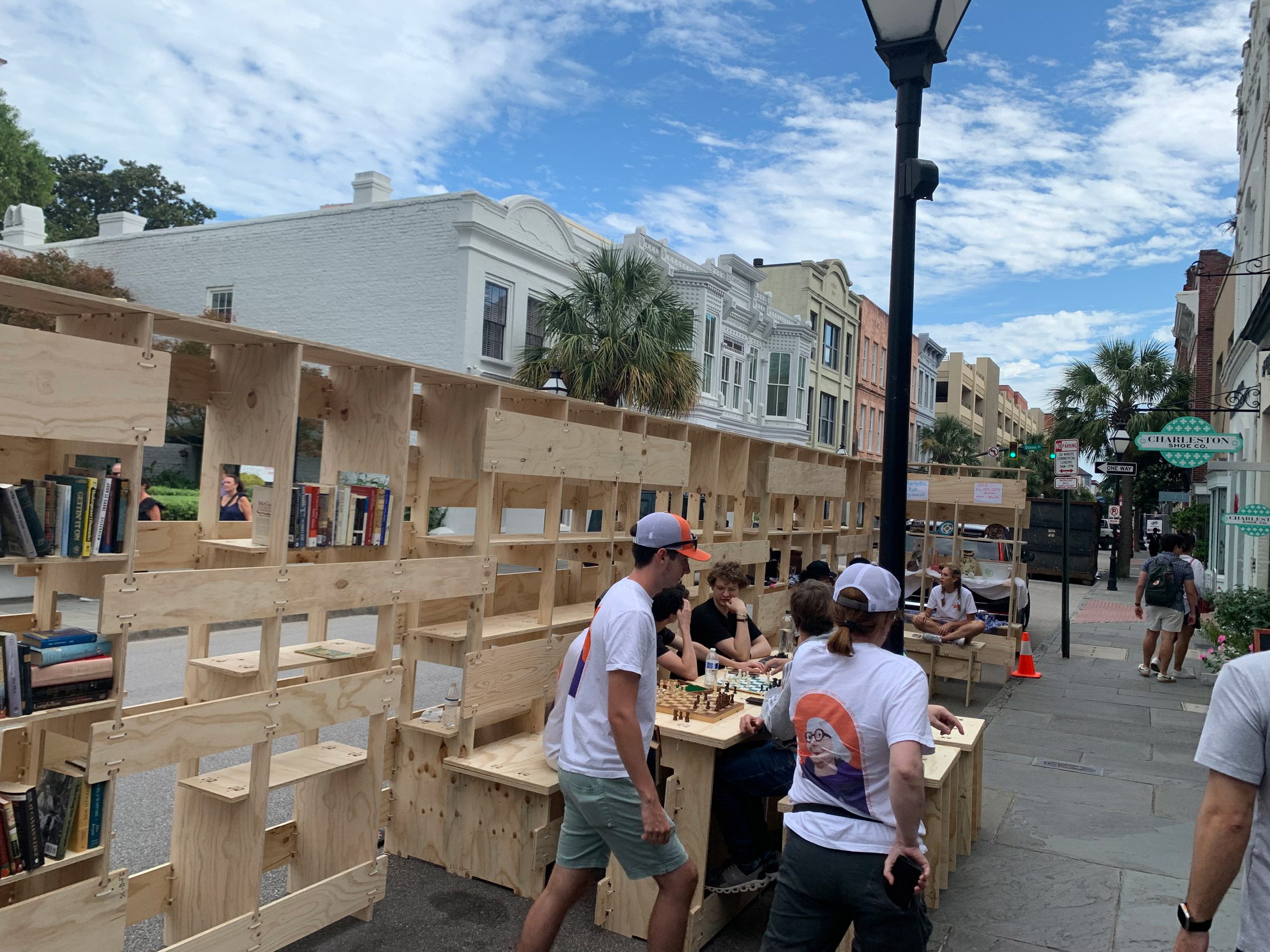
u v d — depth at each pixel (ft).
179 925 12.54
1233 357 51.42
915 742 8.59
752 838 13.87
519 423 15.51
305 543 12.44
